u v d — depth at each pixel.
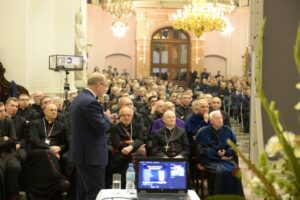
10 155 6.06
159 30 24.91
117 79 16.75
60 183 6.07
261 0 3.23
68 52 11.82
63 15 11.74
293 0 3.19
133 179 4.33
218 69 25.39
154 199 3.62
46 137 6.30
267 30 3.22
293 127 3.18
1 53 9.38
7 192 5.91
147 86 16.33
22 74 9.40
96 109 4.90
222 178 5.99
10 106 6.54
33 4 10.03
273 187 1.26
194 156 6.64
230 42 25.19
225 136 6.33
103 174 5.09
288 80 3.21
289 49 3.21
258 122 3.06
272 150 1.28
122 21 23.52
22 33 9.40
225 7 23.31
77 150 4.98
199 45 24.89
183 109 8.70
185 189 3.79
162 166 3.81
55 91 10.66
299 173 1.19
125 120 6.22
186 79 25.30
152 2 24.05
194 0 16.66
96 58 24.97
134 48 25.12
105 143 5.07
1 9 9.38
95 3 24.64
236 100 15.85
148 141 6.48
